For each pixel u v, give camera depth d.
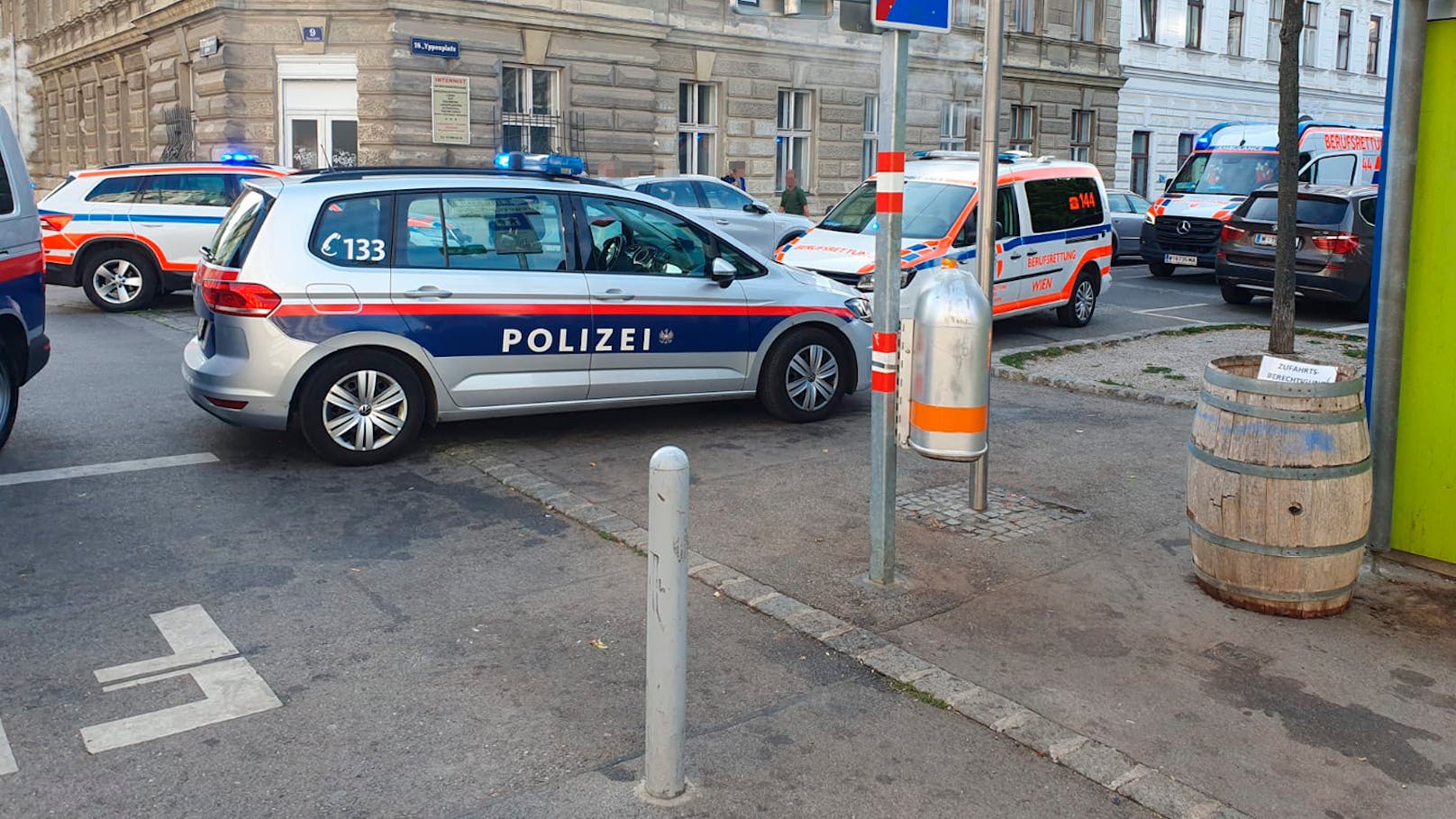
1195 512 5.00
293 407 6.82
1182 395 9.06
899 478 6.80
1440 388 5.03
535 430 7.96
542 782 3.57
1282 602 4.79
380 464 7.02
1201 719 3.99
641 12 22.34
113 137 28.00
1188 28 33.84
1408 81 4.88
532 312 7.14
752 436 7.88
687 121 24.11
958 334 4.72
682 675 3.42
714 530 5.86
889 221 4.79
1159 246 18.98
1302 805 3.49
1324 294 14.11
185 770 3.61
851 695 4.15
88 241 13.74
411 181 7.00
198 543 5.62
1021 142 29.94
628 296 7.42
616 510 6.18
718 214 16.62
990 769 3.68
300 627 4.68
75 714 3.95
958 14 25.97
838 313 8.27
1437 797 3.54
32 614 4.77
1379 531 5.30
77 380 9.38
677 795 3.48
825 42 25.34
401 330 6.82
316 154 20.64
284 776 3.59
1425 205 4.96
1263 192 15.23
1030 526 5.92
